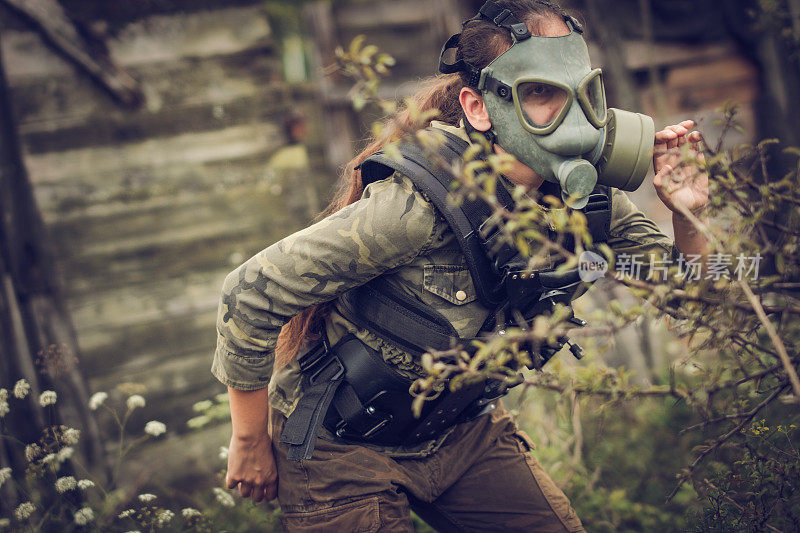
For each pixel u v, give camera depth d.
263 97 3.29
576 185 1.27
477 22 1.36
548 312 1.34
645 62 4.41
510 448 1.62
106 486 2.84
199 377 3.12
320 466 1.45
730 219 1.24
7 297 2.73
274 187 3.30
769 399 1.18
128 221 3.08
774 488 1.37
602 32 4.05
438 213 1.29
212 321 3.18
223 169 3.23
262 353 1.37
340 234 1.27
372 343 1.41
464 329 1.35
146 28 3.12
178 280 3.14
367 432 1.44
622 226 1.54
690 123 1.38
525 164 1.32
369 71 1.18
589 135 1.26
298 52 5.65
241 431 1.46
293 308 1.33
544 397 2.67
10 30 2.90
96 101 3.04
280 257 1.30
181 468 3.01
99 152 3.04
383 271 1.32
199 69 3.20
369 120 2.02
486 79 1.30
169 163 3.15
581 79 1.26
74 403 2.82
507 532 1.58
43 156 2.95
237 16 3.26
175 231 3.16
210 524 2.22
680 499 2.35
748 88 4.39
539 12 1.30
